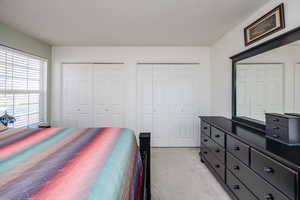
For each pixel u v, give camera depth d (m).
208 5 2.04
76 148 1.38
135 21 2.48
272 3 1.89
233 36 2.74
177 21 2.48
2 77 2.64
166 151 3.59
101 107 3.85
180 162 3.02
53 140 1.62
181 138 3.91
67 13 2.24
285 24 1.69
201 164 2.93
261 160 1.38
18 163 1.08
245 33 2.35
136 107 3.83
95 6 2.06
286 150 1.28
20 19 2.42
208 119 2.79
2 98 2.66
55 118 3.78
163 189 2.18
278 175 1.19
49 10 2.16
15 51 2.81
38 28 2.75
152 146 3.90
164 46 3.76
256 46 2.05
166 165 2.89
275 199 1.22
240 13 2.23
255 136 1.71
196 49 3.78
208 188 2.21
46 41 3.42
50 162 1.09
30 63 3.24
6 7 2.09
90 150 1.34
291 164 1.06
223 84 3.11
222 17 2.35
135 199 1.33
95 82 3.83
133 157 1.53
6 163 1.07
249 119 2.28
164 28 2.74
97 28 2.75
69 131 2.00
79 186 0.80
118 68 3.84
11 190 0.77
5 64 2.69
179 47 3.78
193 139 3.89
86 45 3.70
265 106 1.96
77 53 3.76
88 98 3.83
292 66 1.59
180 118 3.89
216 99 3.44
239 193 1.73
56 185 0.81
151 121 3.89
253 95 2.19
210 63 3.77
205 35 3.06
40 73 3.52
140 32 2.92
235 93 2.65
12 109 2.85
